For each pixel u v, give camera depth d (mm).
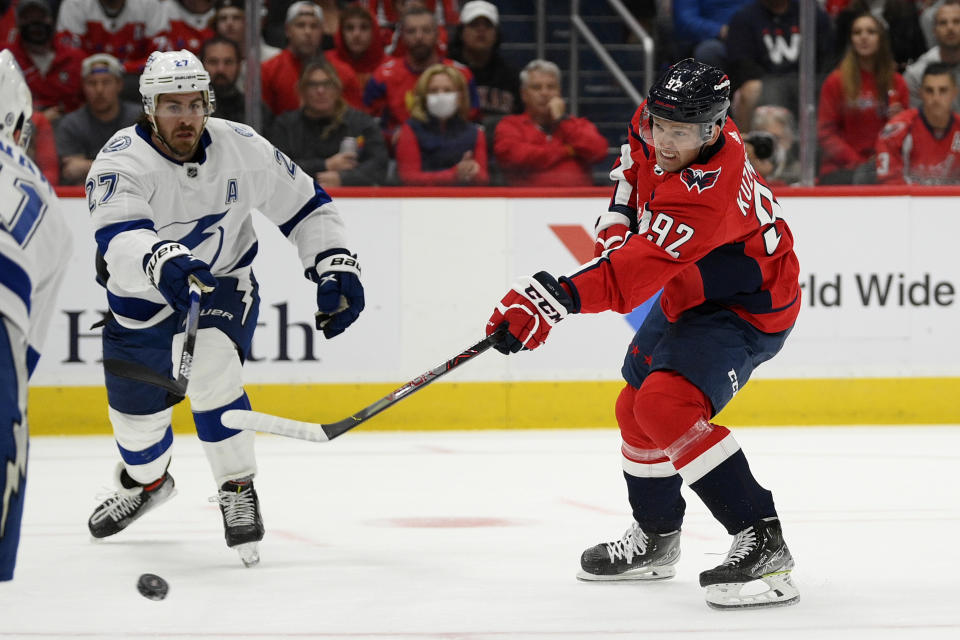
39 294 6113
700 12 21531
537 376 19609
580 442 17953
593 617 7812
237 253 10109
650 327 8898
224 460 9758
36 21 19578
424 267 19438
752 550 8023
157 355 9930
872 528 11266
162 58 9117
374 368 19344
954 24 20312
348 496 13359
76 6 19656
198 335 9750
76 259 18781
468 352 8156
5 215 5707
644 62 22141
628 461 8977
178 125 9125
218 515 12234
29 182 5855
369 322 19328
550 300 7945
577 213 19672
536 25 22156
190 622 7664
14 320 5711
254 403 19016
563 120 20469
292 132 19812
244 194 9734
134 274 8750
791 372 19891
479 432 19234
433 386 19484
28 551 10375
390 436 18750
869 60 20328
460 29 20812
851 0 20328
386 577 9195
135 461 10391
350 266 9844
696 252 7934
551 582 9031
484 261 19531
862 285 19984
